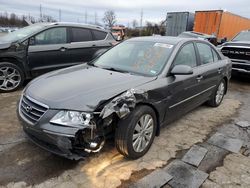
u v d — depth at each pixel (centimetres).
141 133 320
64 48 648
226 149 366
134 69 376
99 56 448
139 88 316
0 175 284
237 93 693
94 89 301
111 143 351
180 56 397
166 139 386
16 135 373
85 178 285
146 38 445
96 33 724
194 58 439
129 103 290
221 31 1817
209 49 500
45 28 620
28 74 609
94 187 272
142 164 316
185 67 354
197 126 443
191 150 356
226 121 473
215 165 324
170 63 371
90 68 393
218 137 402
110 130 305
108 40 747
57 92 298
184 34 1573
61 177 284
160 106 344
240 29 2166
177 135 402
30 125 286
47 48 619
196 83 424
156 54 391
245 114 517
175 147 363
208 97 507
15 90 593
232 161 335
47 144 292
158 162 322
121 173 296
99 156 326
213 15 1800
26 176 284
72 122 267
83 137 276
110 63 407
